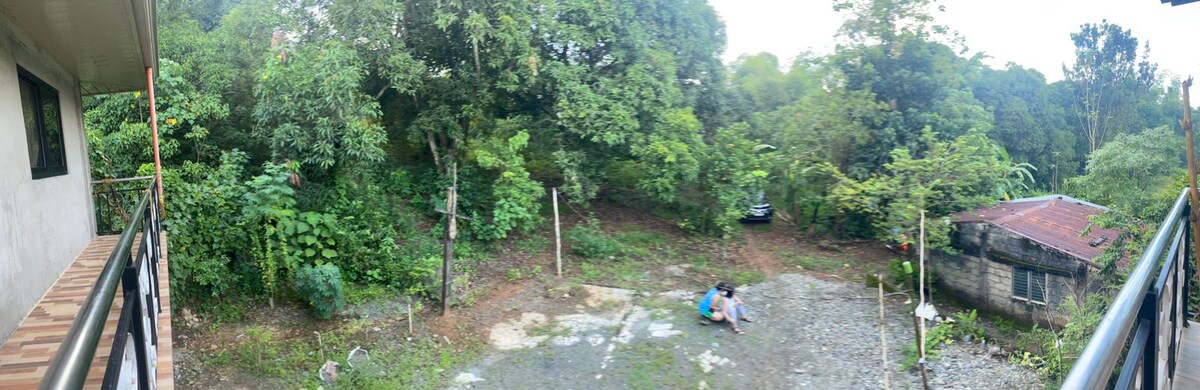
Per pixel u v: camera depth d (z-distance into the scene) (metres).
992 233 10.88
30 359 2.75
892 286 12.01
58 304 3.63
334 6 11.53
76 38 4.36
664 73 13.85
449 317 10.04
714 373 8.73
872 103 13.66
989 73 23.61
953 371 8.67
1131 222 8.53
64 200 4.73
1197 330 2.84
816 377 8.64
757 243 14.78
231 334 8.85
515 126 13.92
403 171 14.05
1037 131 23.25
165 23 12.17
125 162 9.59
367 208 11.59
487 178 14.46
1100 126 27.58
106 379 1.35
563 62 13.65
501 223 12.30
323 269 9.38
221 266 9.31
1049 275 9.94
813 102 14.67
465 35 12.23
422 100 13.77
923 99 13.97
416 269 10.88
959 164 11.79
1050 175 24.06
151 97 6.20
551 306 10.80
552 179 16.36
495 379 8.45
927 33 13.71
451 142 14.25
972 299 11.27
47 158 4.58
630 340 9.60
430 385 8.22
